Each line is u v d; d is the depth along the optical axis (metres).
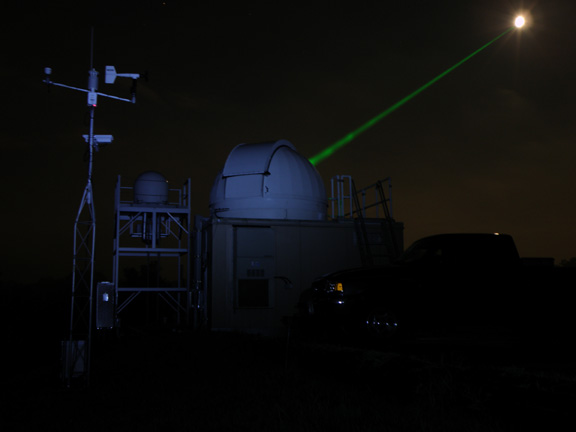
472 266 10.91
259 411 6.27
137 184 25.92
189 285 23.78
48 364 16.38
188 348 13.50
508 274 10.63
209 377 9.10
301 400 6.63
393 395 6.41
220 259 19.05
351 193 22.95
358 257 20.36
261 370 9.24
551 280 10.28
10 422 6.97
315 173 23.69
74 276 10.45
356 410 5.75
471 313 10.62
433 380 5.91
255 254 19.31
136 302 42.31
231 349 12.34
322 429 5.40
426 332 10.70
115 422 6.45
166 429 5.91
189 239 24.16
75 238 10.59
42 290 50.19
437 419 5.19
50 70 10.85
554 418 4.61
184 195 25.91
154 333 21.45
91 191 10.81
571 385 4.94
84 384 9.74
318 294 11.50
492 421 5.01
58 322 35.78
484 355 9.36
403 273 10.97
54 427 6.45
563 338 10.12
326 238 20.14
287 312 19.23
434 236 11.62
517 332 10.45
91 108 11.09
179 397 7.62
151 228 26.12
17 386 10.38
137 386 8.96
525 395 4.96
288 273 19.50
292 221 19.86
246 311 18.91
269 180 21.94
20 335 28.69
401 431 5.09
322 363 8.38
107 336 21.67
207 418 6.21
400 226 21.03
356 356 7.63
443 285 10.73
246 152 22.52
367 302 10.80
